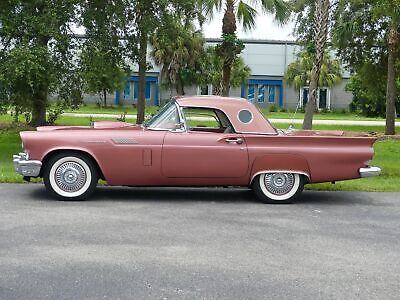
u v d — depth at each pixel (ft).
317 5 53.72
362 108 174.91
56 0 44.47
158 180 28.04
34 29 43.34
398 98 155.02
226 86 61.05
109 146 27.50
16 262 17.71
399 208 28.50
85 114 119.65
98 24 47.78
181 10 51.11
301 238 21.71
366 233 22.88
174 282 16.28
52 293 15.15
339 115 184.03
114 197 29.37
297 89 193.67
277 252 19.65
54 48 45.47
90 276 16.58
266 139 28.14
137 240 20.66
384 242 21.47
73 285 15.80
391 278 17.22
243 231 22.58
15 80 42.47
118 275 16.75
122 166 27.63
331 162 28.37
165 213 25.63
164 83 158.61
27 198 28.17
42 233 21.29
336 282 16.70
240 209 27.17
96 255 18.66
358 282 16.76
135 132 27.96
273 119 122.72
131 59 51.72
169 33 51.62
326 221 24.99
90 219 23.88
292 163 28.22
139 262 18.06
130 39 50.31
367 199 31.07
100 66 46.42
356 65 97.86
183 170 27.89
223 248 19.94
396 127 113.29
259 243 20.77
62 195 27.73
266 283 16.40
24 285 15.71
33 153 27.32
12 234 21.03
